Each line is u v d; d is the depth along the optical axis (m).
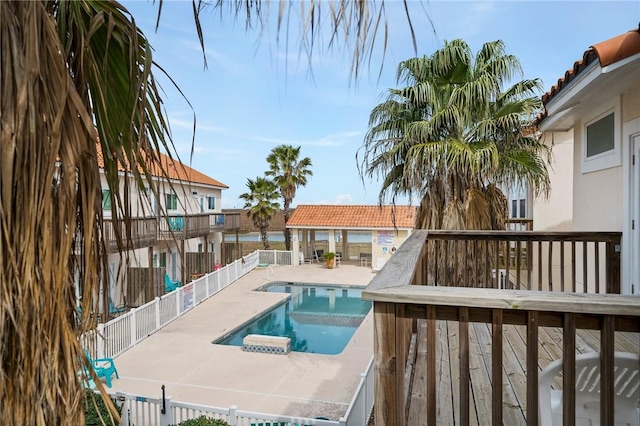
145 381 8.00
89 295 1.28
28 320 1.10
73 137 1.16
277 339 9.76
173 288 15.45
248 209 26.09
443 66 7.26
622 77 3.50
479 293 1.66
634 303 1.48
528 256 4.34
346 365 8.98
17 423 1.11
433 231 4.43
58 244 1.16
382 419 1.71
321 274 20.50
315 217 23.59
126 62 1.41
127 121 1.46
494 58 7.20
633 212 3.96
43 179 1.10
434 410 1.70
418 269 3.05
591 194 5.03
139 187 1.50
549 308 1.54
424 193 7.48
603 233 4.17
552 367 1.93
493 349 1.64
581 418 1.89
